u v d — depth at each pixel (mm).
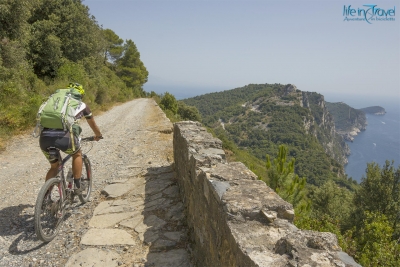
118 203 4379
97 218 3850
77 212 4059
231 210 1961
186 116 65625
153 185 5090
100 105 23406
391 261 5773
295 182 8055
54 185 3387
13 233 3398
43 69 20188
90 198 4637
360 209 17781
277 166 8320
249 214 1957
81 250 3074
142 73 64312
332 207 20578
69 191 3680
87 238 3311
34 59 19688
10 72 12734
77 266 2785
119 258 2943
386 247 6398
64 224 3688
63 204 3537
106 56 58938
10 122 9602
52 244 3209
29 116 10570
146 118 18047
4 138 8789
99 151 8289
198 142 4090
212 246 2371
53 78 20297
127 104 31500
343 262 1430
